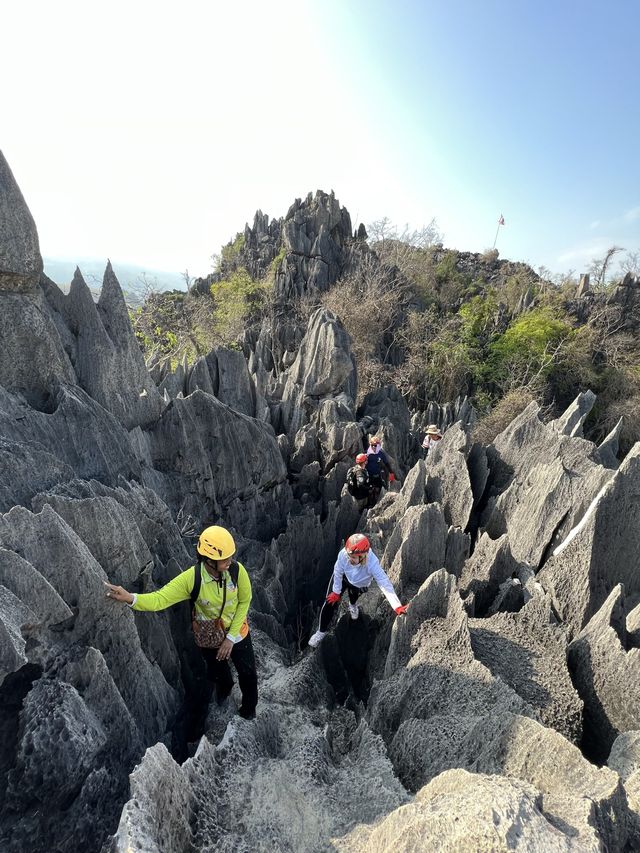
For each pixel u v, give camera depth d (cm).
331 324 2072
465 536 871
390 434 1712
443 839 286
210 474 1059
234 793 430
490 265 7281
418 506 864
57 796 403
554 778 379
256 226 5919
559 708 520
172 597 484
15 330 710
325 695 680
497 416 3250
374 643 762
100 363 869
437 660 572
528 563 889
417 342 4194
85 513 548
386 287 4647
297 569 1094
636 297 5038
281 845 389
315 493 1400
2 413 655
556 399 4228
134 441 904
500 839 270
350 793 441
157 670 555
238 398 1516
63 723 410
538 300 5234
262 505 1216
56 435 704
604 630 557
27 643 437
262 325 3881
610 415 3922
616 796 336
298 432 1524
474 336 4503
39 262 722
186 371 1470
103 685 459
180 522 974
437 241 7706
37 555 468
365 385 3650
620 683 520
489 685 520
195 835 388
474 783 328
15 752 403
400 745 510
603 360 4406
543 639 612
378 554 983
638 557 721
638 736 436
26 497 583
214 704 630
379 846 339
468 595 725
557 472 901
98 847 419
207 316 4378
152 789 354
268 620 837
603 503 707
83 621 482
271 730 546
